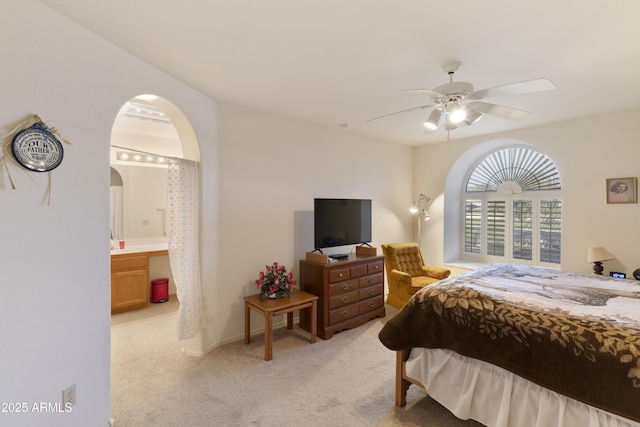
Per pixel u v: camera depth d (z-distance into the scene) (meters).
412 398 2.28
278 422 2.00
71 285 1.71
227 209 3.15
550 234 4.36
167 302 4.50
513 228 4.72
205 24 1.76
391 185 4.98
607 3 1.54
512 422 1.70
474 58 2.16
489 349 1.76
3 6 1.42
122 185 4.41
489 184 5.00
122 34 1.86
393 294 4.41
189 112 2.69
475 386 1.84
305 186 3.85
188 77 2.50
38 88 1.56
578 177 3.66
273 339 3.29
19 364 1.48
